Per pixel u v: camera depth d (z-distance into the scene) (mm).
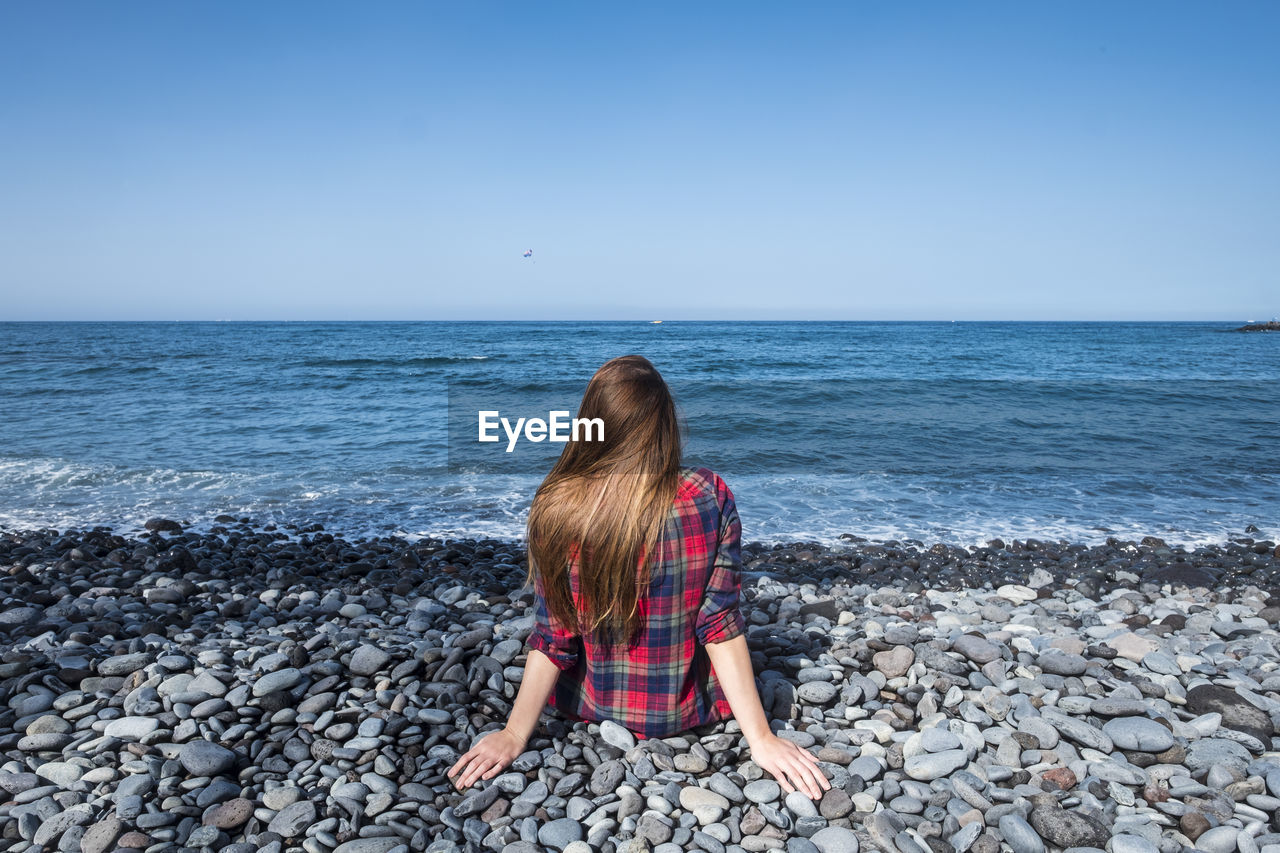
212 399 17906
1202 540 7082
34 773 2270
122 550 5980
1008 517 7895
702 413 15148
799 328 100750
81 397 18078
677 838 2020
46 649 3227
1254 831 2041
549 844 1998
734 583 2273
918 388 18906
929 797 2213
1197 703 2768
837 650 3230
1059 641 3439
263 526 7398
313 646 3309
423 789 2242
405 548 6422
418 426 14180
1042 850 1988
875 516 7914
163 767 2301
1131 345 48031
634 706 2402
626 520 2105
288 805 2162
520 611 4078
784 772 2246
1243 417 14789
